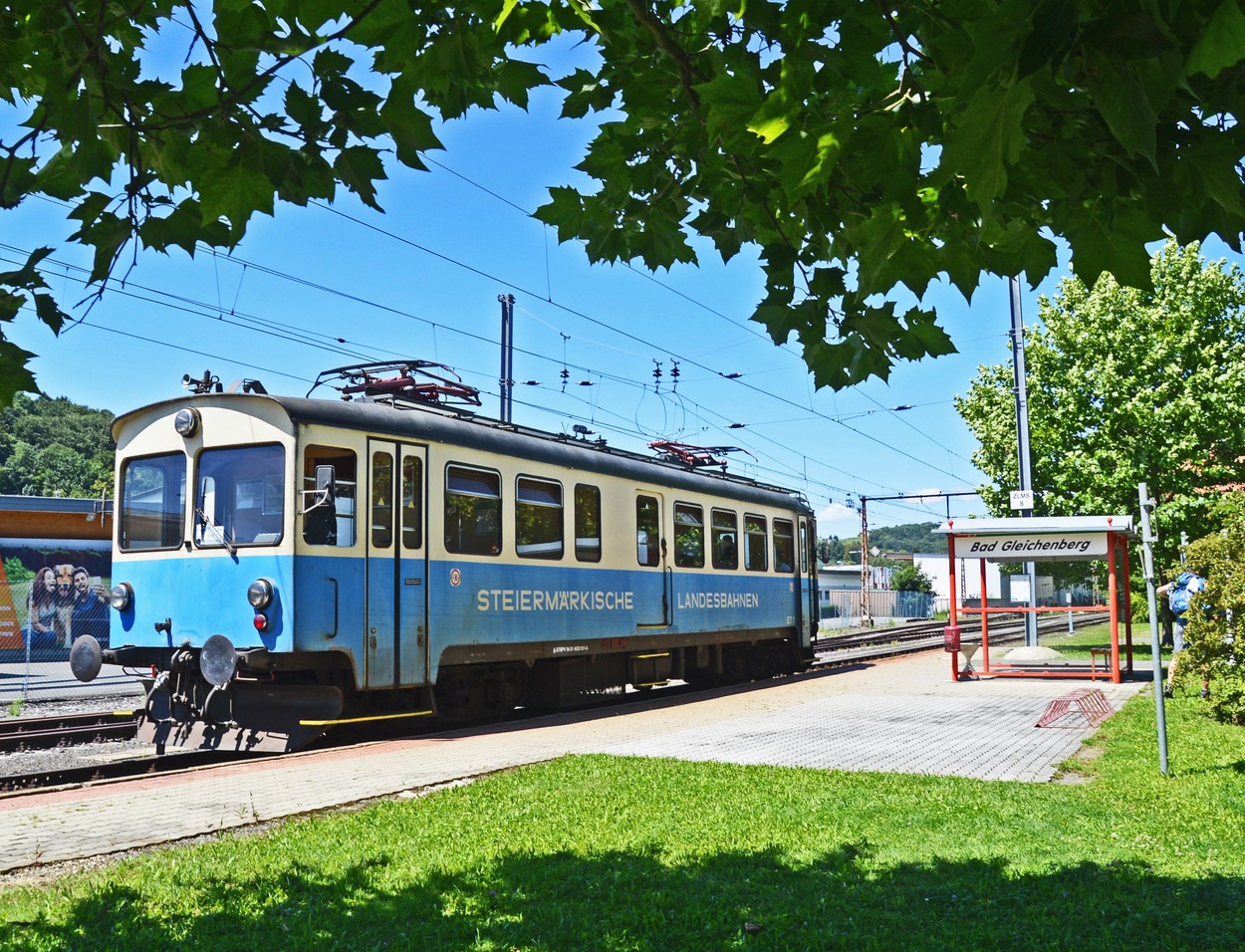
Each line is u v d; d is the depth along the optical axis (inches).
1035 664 746.8
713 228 153.4
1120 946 179.2
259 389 466.6
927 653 1082.1
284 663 435.8
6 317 127.6
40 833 284.8
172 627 459.5
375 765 393.1
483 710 550.3
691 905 207.5
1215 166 99.0
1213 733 429.7
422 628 486.3
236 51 111.5
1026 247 121.3
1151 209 104.6
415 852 252.8
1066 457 930.7
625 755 403.9
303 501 440.5
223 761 451.5
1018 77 73.9
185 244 125.0
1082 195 109.7
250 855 251.6
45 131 118.0
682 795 319.6
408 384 529.3
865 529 2186.3
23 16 111.3
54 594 949.8
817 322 139.5
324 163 118.9
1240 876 216.8
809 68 110.6
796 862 240.1
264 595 433.4
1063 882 216.7
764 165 133.9
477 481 527.5
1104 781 335.9
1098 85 77.4
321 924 199.9
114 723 552.7
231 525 451.2
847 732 468.8
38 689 760.3
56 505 948.6
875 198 116.7
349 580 454.0
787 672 850.1
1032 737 444.1
